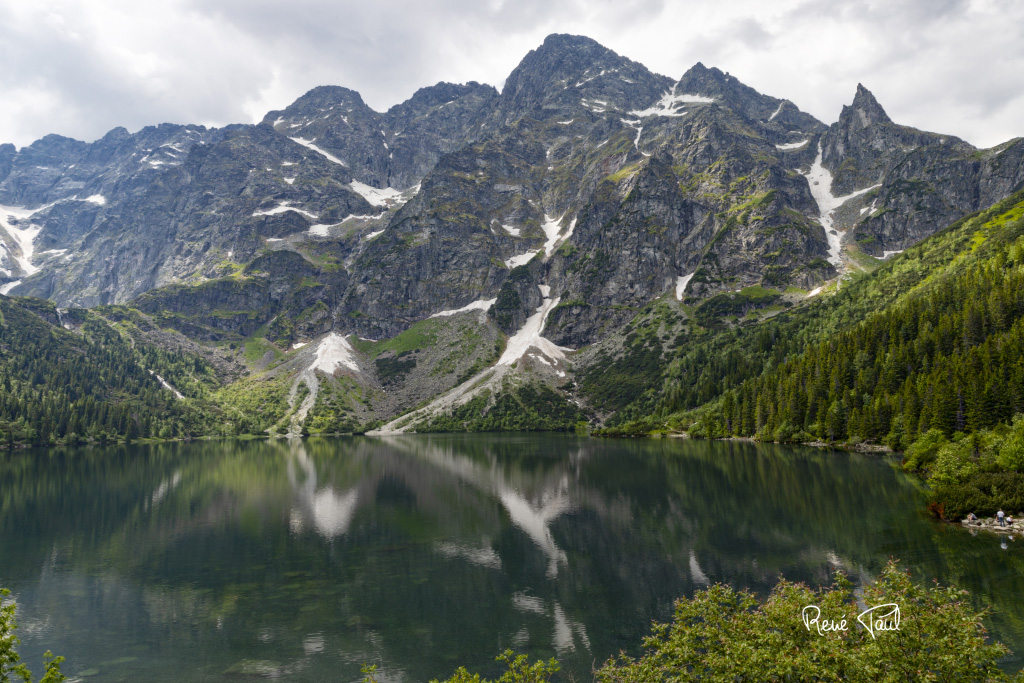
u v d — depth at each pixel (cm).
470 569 6444
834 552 6212
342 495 11288
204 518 9381
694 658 2572
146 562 6969
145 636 4850
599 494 10506
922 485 9488
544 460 16025
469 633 4744
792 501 8862
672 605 5169
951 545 6078
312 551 7338
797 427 17438
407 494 11231
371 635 4759
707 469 12625
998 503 6869
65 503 10794
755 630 2508
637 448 18500
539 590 5700
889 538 6550
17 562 7006
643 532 7662
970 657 2244
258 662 4334
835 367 17300
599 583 5819
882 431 14600
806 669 2228
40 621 5206
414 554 7100
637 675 2577
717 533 7375
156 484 12975
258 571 6556
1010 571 5122
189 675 4153
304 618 5156
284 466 16188
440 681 3931
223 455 19825
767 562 6097
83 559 7125
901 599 2448
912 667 2228
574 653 4312
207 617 5228
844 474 10919
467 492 11312
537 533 7931
